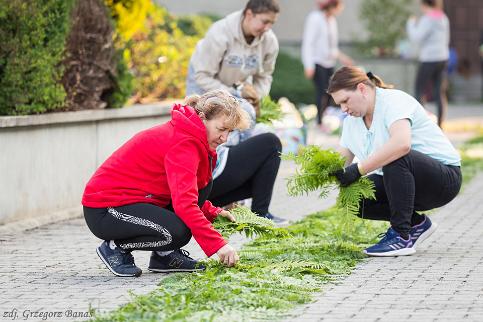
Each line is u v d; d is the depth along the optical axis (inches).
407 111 304.5
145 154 274.5
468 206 427.5
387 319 231.6
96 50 415.2
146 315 229.3
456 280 274.4
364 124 312.2
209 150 275.7
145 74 529.0
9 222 364.5
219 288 252.4
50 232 362.3
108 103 432.5
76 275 285.7
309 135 676.1
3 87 370.6
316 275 278.4
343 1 1196.5
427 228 315.6
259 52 392.2
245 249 312.3
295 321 229.3
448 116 981.8
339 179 305.1
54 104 387.9
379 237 335.0
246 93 374.3
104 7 417.7
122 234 276.4
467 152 652.1
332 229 353.1
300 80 1021.8
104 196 275.4
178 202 267.0
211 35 383.9
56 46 383.2
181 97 552.7
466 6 1315.2
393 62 1155.3
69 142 398.9
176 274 277.1
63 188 396.5
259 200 348.5
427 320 230.7
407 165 304.5
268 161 346.0
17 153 367.6
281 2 1194.6
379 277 278.7
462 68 1269.7
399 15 1173.1
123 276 281.4
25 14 367.9
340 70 306.8
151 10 520.4
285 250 310.3
